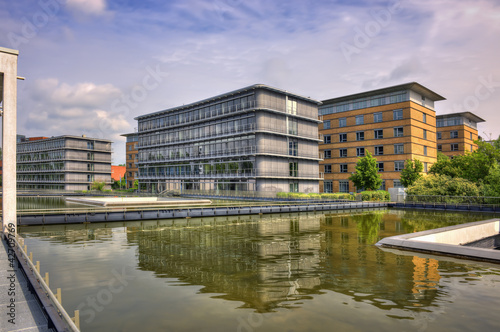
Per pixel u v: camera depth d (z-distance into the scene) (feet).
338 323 22.99
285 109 178.70
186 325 22.88
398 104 174.81
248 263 40.11
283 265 39.04
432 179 135.33
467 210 115.55
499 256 38.42
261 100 167.53
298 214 108.06
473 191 121.49
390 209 128.57
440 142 241.14
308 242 54.85
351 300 27.32
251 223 82.94
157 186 233.35
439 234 49.85
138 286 31.35
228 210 100.78
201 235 62.75
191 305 26.50
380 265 38.55
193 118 207.41
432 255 43.98
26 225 74.18
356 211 119.96
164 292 29.63
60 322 18.95
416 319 23.54
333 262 40.34
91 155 309.01
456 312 24.68
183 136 213.87
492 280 32.22
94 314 24.80
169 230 69.82
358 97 192.24
